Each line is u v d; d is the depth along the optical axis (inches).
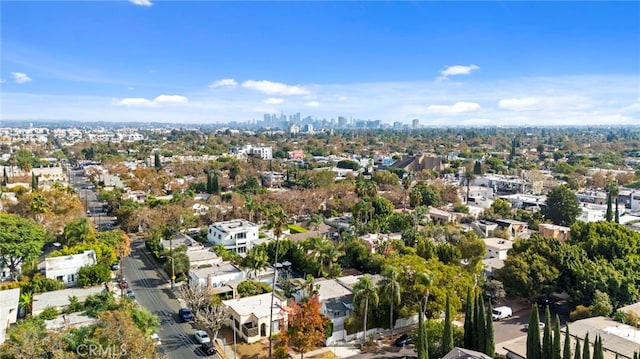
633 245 3326.8
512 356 2361.0
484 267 3629.4
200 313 2726.4
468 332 2287.2
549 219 5477.4
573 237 3646.7
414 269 2706.7
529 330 2150.6
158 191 7130.9
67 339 1829.5
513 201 6545.3
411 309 2706.7
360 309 2691.9
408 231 4392.2
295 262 3964.1
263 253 3705.7
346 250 3988.7
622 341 2240.4
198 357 2434.8
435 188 6747.1
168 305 3139.8
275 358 2396.7
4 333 2311.8
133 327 1972.2
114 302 2667.3
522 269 3100.4
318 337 2353.6
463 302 2829.7
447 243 3718.0
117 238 4033.0
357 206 5290.4
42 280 3206.2
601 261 3159.5
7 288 3105.3
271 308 2549.2
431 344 2357.3
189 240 4320.9
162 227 4495.6
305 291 2950.3
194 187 7263.8
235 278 3506.4
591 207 6082.7
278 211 2847.0
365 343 2623.0
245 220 4977.9
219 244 4362.7
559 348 2031.3
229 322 2827.3
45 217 4434.1
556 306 3179.1
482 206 6412.4
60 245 4382.4
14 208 4640.8
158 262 4089.6
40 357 1758.1
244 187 7234.3
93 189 7815.0
